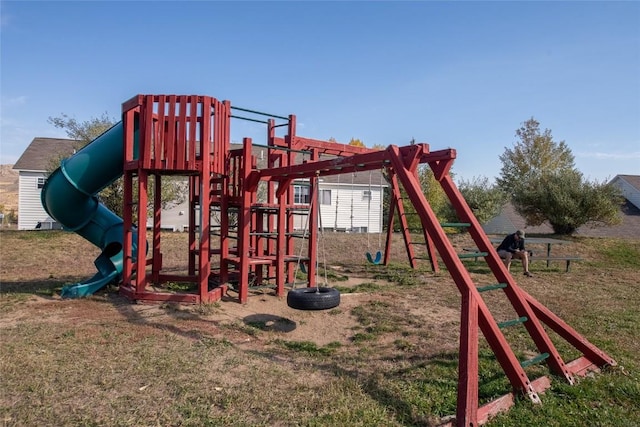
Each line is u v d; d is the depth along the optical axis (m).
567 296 8.22
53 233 14.53
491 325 3.78
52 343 4.93
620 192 16.84
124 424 3.12
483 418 3.29
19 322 5.88
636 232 25.00
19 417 3.21
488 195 21.61
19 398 3.53
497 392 3.83
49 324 5.77
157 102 6.84
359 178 26.14
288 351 4.95
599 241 15.80
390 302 7.45
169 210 22.08
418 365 4.46
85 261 11.83
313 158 9.23
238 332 5.62
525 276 10.75
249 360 4.51
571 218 16.72
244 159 7.10
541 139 33.59
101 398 3.54
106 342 5.00
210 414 3.29
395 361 4.61
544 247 14.99
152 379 3.93
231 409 3.37
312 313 6.68
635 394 3.79
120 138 7.59
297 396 3.61
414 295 8.11
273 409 3.37
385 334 5.66
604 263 13.34
